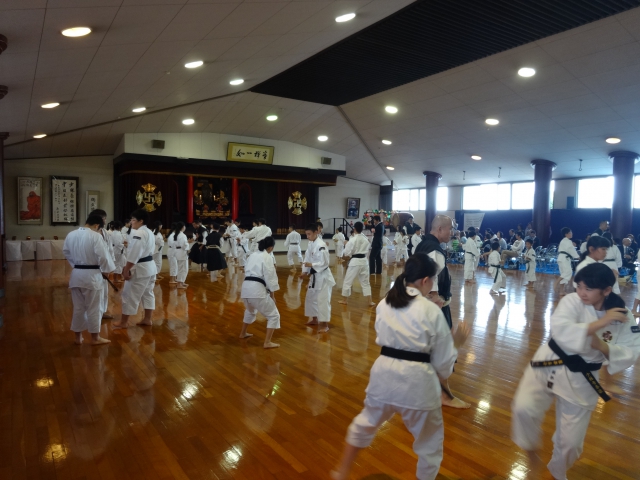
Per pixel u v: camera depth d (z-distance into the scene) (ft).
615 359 7.88
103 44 15.92
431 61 29.17
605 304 8.30
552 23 23.29
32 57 15.55
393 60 29.04
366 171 63.87
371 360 16.42
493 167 51.52
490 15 22.47
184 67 22.56
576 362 7.90
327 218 67.10
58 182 49.47
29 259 47.47
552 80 29.68
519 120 36.96
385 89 36.11
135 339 18.75
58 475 8.94
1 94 18.49
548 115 35.01
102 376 14.48
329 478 8.94
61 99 23.62
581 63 27.04
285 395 13.15
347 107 42.65
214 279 36.01
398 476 9.06
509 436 10.81
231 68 25.41
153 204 48.62
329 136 51.67
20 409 12.00
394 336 7.69
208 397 12.92
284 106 41.70
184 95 31.78
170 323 21.57
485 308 26.48
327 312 20.56
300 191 59.52
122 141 45.44
